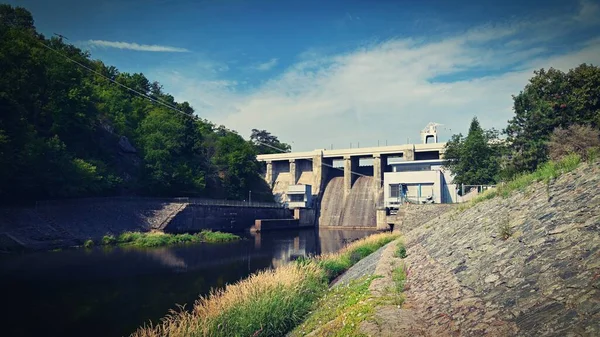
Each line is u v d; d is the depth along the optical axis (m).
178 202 72.94
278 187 125.56
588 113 48.12
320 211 114.19
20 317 23.23
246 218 87.56
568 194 13.97
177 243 59.88
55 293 28.52
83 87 71.12
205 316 17.98
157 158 79.25
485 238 15.64
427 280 14.86
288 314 18.08
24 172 54.91
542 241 11.25
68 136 67.06
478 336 8.13
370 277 18.34
